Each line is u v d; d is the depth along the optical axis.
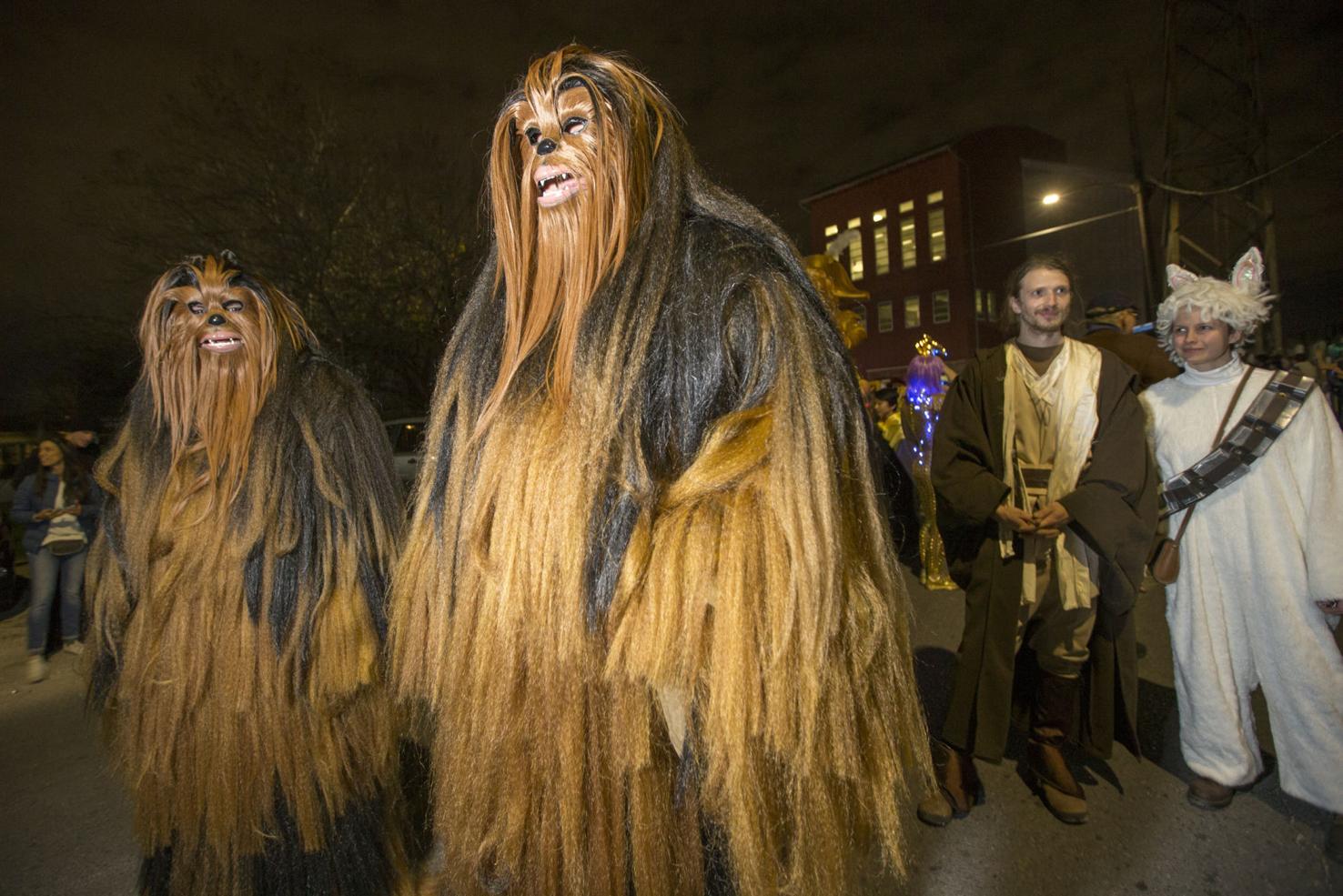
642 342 0.83
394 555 1.62
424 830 1.84
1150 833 2.29
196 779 1.50
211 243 14.04
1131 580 2.14
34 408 13.23
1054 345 2.29
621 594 0.76
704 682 0.76
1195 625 2.32
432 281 15.20
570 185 0.89
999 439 2.28
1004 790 2.60
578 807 0.80
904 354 26.23
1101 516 2.08
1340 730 2.09
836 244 3.46
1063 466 2.20
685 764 0.81
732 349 0.83
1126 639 2.33
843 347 0.91
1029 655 2.54
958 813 2.41
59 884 2.42
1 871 2.50
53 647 5.12
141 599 1.55
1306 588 2.12
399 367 16.83
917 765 0.86
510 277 0.94
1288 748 2.18
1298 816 2.31
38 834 2.71
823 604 0.72
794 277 0.90
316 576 1.53
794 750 0.72
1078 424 2.20
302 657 1.51
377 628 1.58
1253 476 2.19
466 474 0.92
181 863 1.54
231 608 1.50
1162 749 2.79
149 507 1.58
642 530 0.78
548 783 0.81
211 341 1.56
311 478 1.56
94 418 12.98
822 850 0.75
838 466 0.81
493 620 0.83
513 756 0.82
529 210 0.93
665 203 0.89
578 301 0.88
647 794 0.80
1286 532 2.15
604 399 0.81
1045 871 2.14
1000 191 25.81
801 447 0.76
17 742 3.57
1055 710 2.41
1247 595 2.23
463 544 0.88
